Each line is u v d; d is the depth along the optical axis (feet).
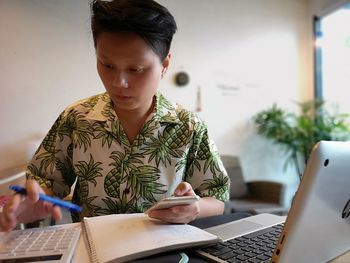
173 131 2.78
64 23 7.10
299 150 9.41
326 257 1.62
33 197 1.78
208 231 2.17
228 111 9.32
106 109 2.77
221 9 9.12
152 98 2.74
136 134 2.75
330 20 10.04
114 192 2.65
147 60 2.14
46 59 6.95
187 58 8.68
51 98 7.02
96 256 1.65
